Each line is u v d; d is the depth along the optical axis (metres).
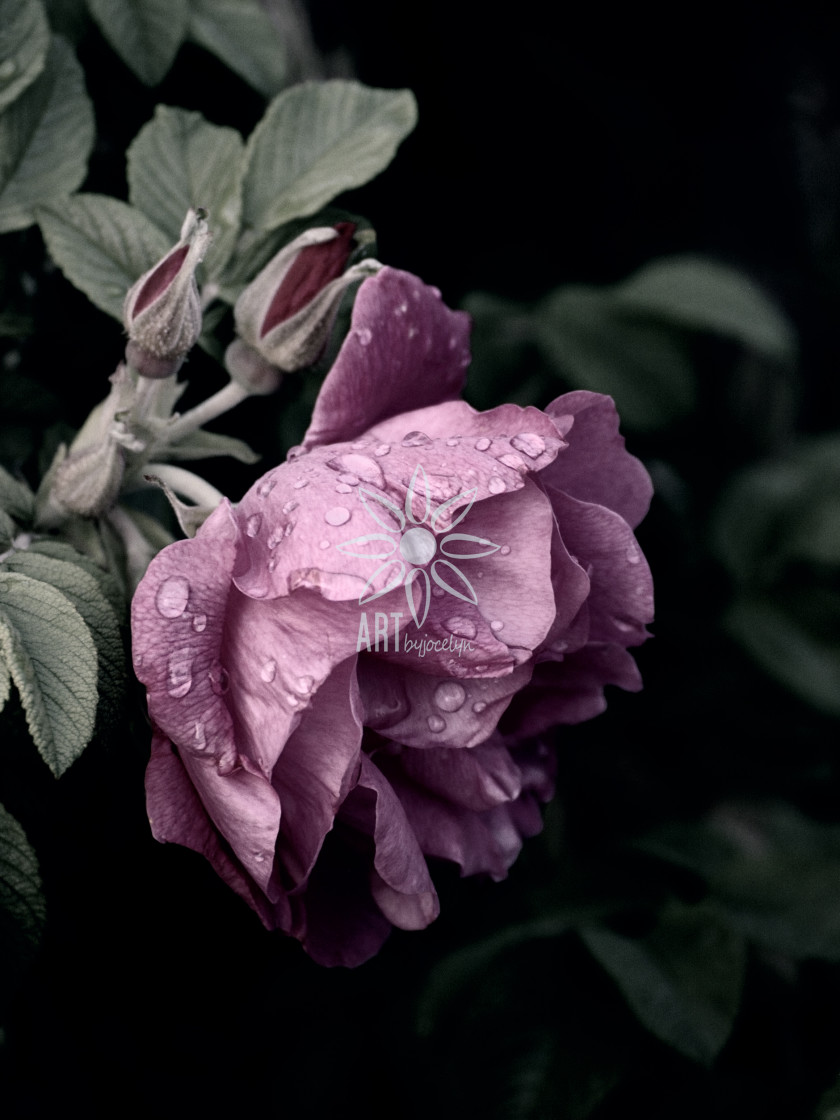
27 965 0.23
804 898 0.32
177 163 0.28
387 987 0.32
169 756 0.23
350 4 0.35
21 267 0.29
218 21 0.31
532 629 0.23
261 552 0.22
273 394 0.31
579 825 0.41
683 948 0.31
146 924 0.29
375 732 0.24
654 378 0.39
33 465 0.29
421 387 0.26
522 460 0.23
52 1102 0.29
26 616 0.23
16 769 0.25
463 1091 0.31
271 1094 0.31
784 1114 0.34
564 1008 0.31
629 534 0.24
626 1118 0.33
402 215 0.38
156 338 0.24
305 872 0.23
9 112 0.27
